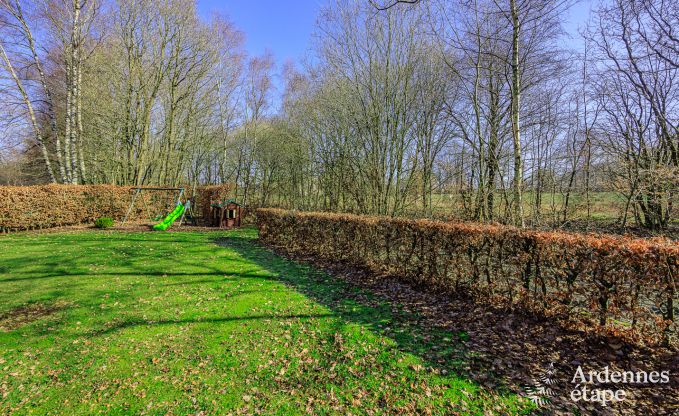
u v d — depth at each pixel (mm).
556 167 12469
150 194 19000
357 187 14953
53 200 13703
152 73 19047
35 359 3596
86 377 3275
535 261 4320
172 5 18391
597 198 11836
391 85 13102
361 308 5133
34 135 19594
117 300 5418
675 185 8188
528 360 3459
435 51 12109
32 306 5086
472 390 3006
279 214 10922
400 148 13258
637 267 3396
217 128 24438
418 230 6078
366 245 7406
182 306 5191
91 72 17594
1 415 2729
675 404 2703
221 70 22828
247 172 24688
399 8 12391
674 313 3363
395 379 3219
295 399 2961
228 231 14984
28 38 16438
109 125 18469
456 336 4082
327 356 3689
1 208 11812
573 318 3965
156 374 3340
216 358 3648
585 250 3811
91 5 15930
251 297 5664
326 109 16078
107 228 14133
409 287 6039
